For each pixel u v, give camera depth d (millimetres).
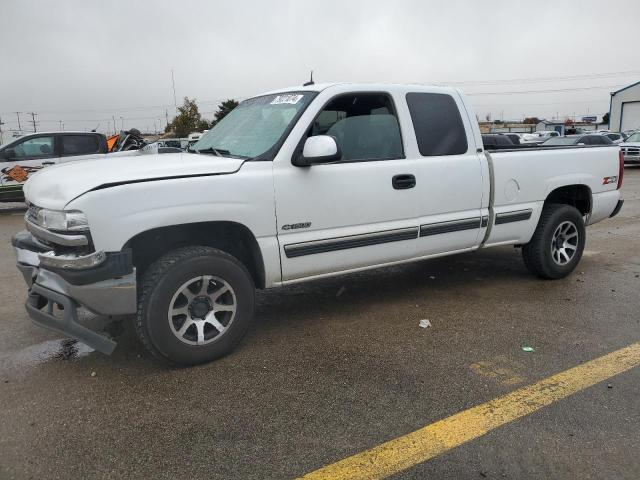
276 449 2838
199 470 2674
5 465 2725
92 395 3418
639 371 3668
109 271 3361
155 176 3504
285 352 4059
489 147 6098
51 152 12883
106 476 2637
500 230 5250
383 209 4438
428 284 5828
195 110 49125
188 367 3803
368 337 4340
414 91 4734
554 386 3473
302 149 4031
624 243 7957
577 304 5074
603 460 2717
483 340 4242
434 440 2900
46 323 3510
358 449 2832
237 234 4027
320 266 4242
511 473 2631
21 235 3943
